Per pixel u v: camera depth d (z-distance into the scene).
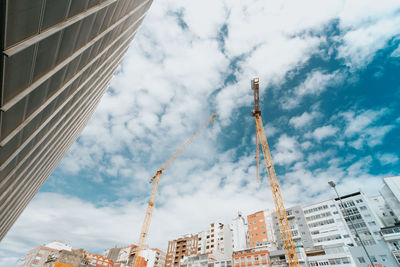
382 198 69.56
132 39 27.88
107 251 137.88
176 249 98.81
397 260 44.16
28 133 8.59
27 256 93.88
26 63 6.27
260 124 73.19
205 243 92.81
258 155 87.69
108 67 20.77
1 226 20.61
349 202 66.81
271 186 62.22
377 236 57.31
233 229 94.81
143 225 80.38
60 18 7.18
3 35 5.01
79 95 14.36
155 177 96.12
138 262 95.62
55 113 10.49
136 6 18.14
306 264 52.50
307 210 73.81
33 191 26.03
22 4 5.29
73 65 9.99
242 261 59.81
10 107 6.14
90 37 10.65
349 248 50.78
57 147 19.02
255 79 75.56
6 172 8.59
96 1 9.18
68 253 61.28
